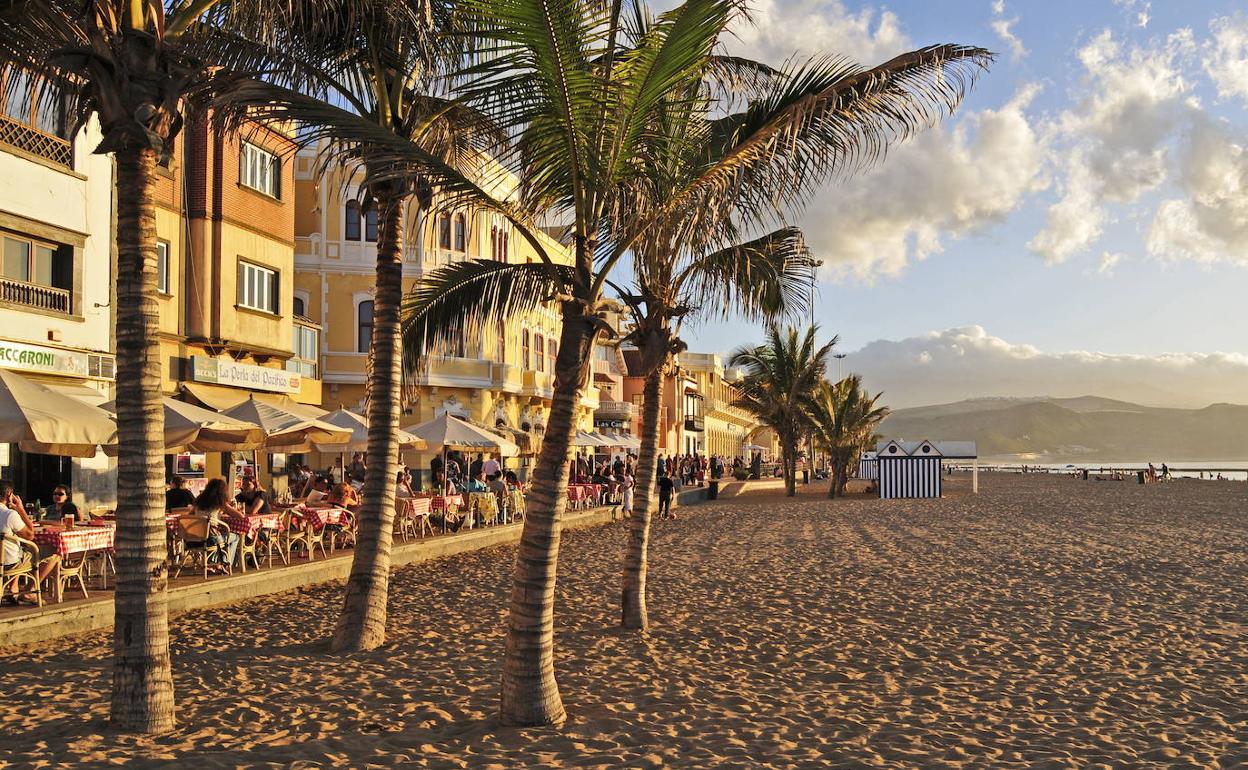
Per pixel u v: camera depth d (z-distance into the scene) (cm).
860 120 790
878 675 952
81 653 1041
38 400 1182
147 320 725
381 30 984
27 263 1909
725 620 1269
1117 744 714
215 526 1491
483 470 3145
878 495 5066
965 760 675
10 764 653
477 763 668
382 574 1100
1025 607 1359
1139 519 3120
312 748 696
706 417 9488
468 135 1082
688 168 973
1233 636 1141
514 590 775
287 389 2884
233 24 850
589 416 5588
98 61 701
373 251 3534
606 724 768
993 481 7875
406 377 1268
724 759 678
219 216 2523
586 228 762
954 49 746
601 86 714
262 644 1107
